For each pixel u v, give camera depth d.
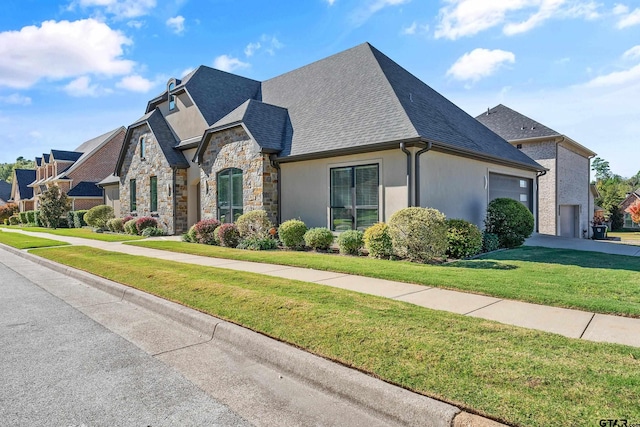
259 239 12.34
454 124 13.45
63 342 4.55
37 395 3.25
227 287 6.24
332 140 11.84
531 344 3.64
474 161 12.96
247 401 3.15
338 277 7.27
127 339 4.66
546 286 6.11
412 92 13.70
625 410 2.49
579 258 9.44
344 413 2.96
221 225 13.42
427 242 8.86
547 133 21.28
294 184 13.12
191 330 5.00
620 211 41.16
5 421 2.84
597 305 4.97
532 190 17.27
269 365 3.88
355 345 3.77
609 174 86.06
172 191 17.81
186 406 3.06
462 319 4.43
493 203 12.44
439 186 11.20
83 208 32.88
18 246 14.79
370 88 13.08
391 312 4.72
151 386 3.41
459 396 2.81
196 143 16.83
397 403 2.88
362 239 10.49
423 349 3.54
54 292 7.41
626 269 7.75
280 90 17.78
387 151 10.70
